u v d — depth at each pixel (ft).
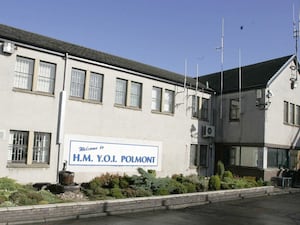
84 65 57.57
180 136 72.69
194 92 76.89
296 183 77.87
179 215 40.24
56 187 45.50
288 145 79.61
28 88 51.29
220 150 80.48
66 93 54.90
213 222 37.45
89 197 43.75
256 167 73.26
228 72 93.04
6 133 48.37
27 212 32.86
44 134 52.80
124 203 40.52
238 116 77.66
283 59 82.07
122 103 63.21
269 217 41.37
